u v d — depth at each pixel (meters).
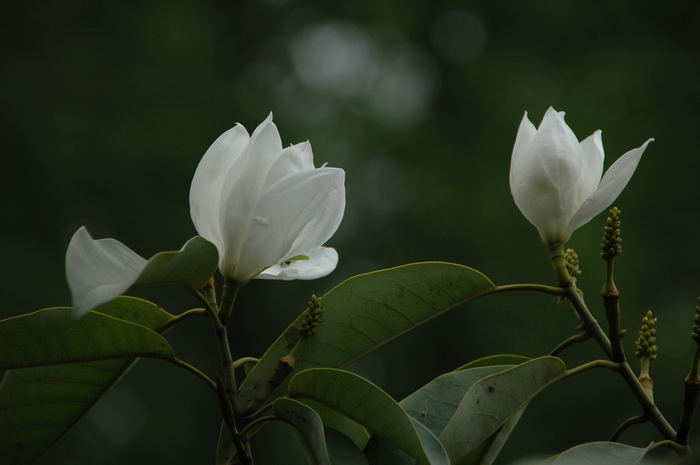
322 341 2.39
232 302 2.18
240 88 19.08
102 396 2.43
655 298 15.34
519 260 15.45
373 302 2.40
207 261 2.01
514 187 2.44
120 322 2.20
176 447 14.55
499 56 19.83
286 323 15.92
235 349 15.23
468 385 2.42
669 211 16.33
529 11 20.25
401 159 18.25
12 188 16.11
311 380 2.11
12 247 15.37
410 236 16.81
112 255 1.94
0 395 2.37
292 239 2.17
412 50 20.84
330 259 2.44
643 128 17.33
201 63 18.05
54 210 16.14
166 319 2.31
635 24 19.77
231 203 2.16
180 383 14.71
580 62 19.31
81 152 16.20
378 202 17.81
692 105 18.34
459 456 2.19
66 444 13.62
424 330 15.34
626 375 2.26
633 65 18.84
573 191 2.38
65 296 15.25
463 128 19.05
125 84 17.42
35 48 17.86
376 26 20.98
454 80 19.94
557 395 13.98
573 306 2.34
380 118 18.77
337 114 19.09
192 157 16.31
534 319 14.89
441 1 21.08
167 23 18.34
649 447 2.18
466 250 16.19
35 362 2.25
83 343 2.23
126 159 16.09
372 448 2.25
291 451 13.58
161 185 16.22
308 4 20.89
